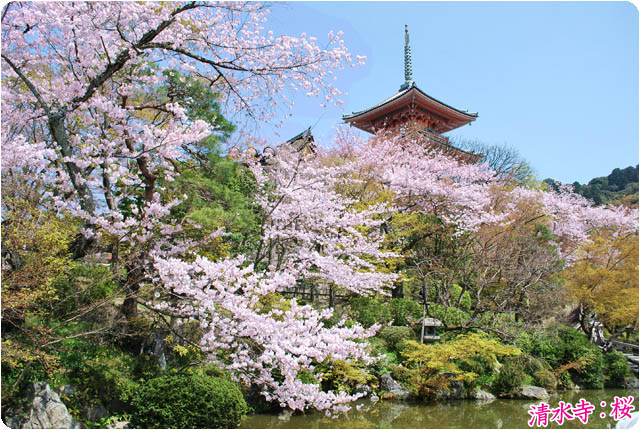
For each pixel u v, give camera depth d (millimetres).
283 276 6543
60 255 6336
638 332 17484
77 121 7535
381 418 8672
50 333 6188
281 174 10336
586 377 12664
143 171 7922
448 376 10234
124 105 7461
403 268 13906
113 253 7273
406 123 22156
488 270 14008
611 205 23781
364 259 11422
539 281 13562
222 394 7074
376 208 12391
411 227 13219
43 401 5875
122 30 5996
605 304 14570
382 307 12141
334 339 5863
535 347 12742
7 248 5543
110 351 7590
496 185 19656
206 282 6152
